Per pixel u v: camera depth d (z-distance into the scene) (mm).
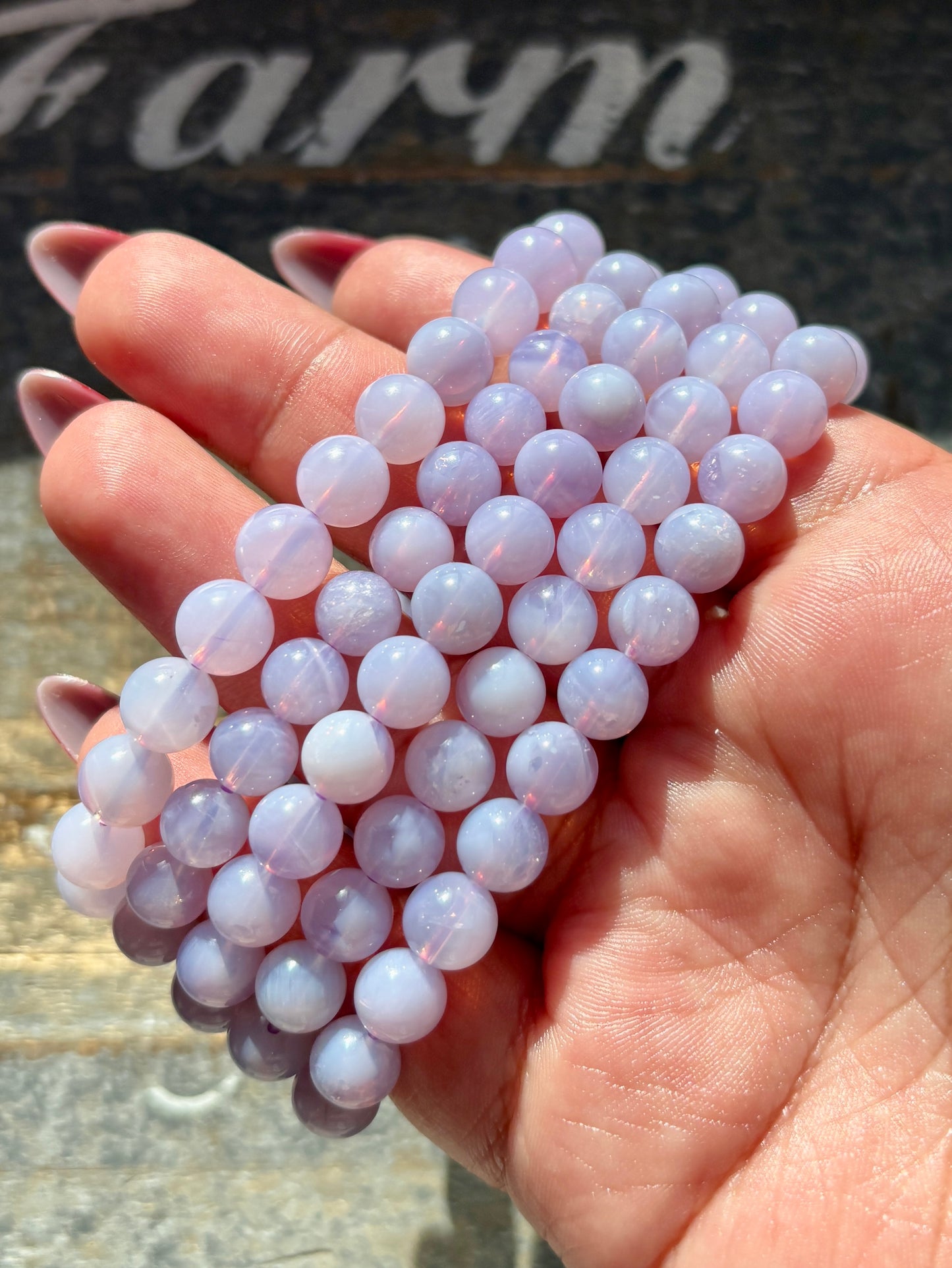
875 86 174
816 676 98
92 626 151
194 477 108
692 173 170
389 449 102
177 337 112
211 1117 129
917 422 158
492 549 97
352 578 99
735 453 100
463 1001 102
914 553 99
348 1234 124
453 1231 125
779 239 167
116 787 94
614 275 114
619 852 103
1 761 144
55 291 127
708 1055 96
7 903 138
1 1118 129
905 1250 90
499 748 108
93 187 169
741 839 100
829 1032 98
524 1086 98
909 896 97
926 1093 96
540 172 171
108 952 137
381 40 176
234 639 95
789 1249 91
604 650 99
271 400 114
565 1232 97
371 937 94
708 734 102
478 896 94
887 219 168
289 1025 93
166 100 173
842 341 108
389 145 172
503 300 108
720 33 177
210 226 167
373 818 95
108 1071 131
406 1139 129
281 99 174
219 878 93
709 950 99
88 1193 125
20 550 154
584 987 99
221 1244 123
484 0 178
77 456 106
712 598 113
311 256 136
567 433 101
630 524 98
